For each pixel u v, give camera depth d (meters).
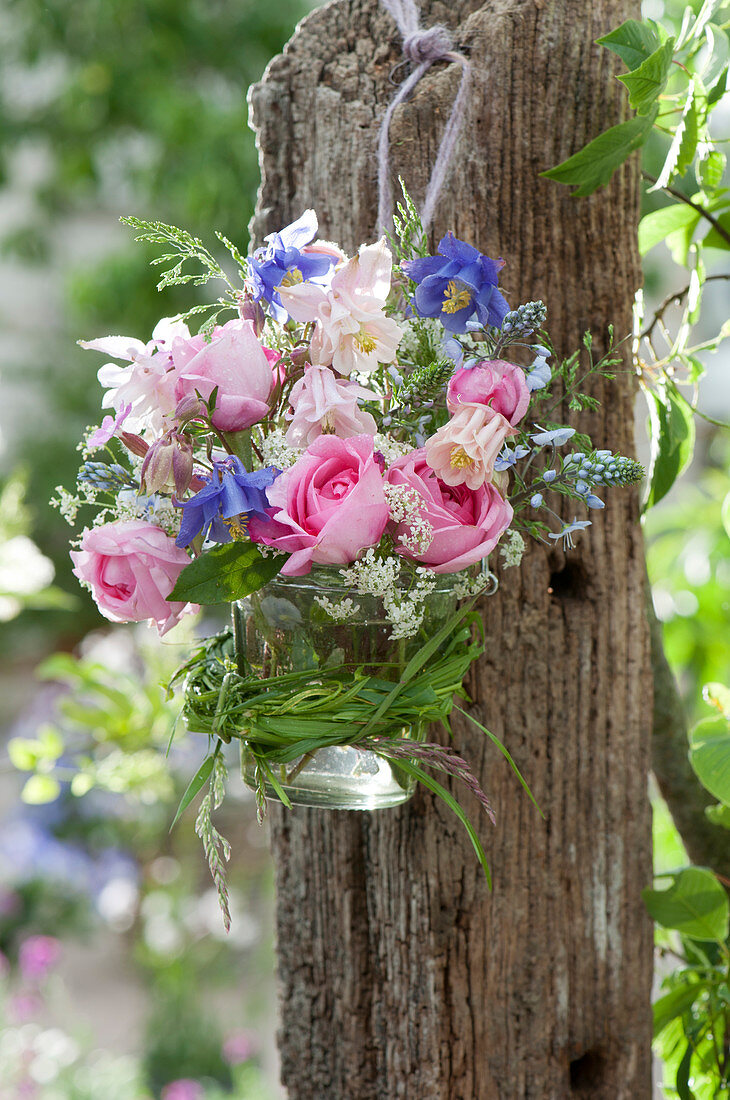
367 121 1.24
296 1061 1.33
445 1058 1.28
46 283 6.16
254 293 1.12
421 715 1.14
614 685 1.29
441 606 1.14
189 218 3.91
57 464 5.29
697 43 1.28
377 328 1.10
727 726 1.36
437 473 1.10
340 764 1.14
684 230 1.38
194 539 1.11
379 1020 1.29
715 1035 1.35
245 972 4.32
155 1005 4.04
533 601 1.26
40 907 4.70
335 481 1.08
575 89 1.23
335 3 1.26
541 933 1.29
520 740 1.27
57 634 5.73
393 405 1.14
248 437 1.11
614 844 1.30
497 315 1.11
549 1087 1.29
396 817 1.27
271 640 1.14
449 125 1.21
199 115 3.74
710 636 1.93
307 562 1.09
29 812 4.86
